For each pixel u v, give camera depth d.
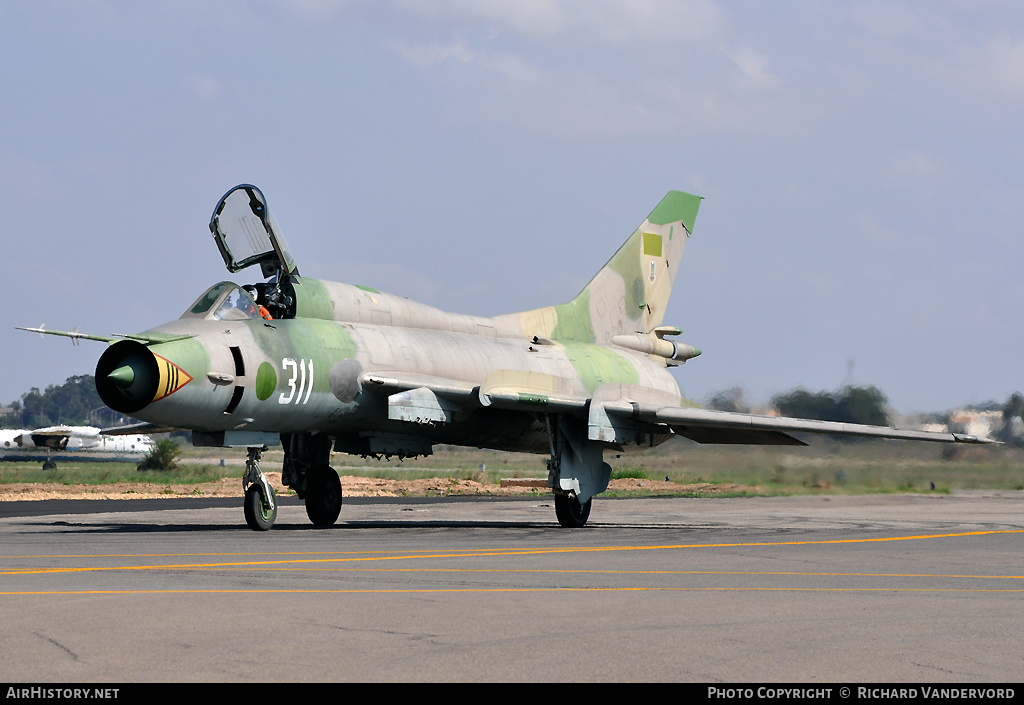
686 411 56.03
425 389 52.88
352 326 54.44
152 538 43.84
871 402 102.88
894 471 105.56
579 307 69.69
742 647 19.52
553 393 59.22
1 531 48.00
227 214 51.62
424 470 180.00
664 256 75.62
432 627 21.11
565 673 17.25
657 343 74.31
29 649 18.73
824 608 24.41
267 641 19.53
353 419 53.25
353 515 69.19
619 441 57.50
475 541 44.44
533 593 26.42
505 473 171.00
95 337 44.56
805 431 56.38
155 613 22.50
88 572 30.56
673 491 114.94
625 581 29.45
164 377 44.16
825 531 53.19
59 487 102.62
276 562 33.94
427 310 59.84
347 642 19.50
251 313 49.88
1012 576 32.09
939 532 52.84
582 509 58.91
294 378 49.53
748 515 71.38
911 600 26.06
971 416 111.12
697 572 32.19
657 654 18.78
